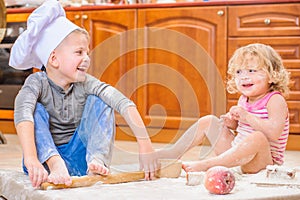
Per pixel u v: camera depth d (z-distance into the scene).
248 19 2.95
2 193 1.47
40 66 1.64
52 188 1.32
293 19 2.87
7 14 3.48
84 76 1.55
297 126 2.84
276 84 1.78
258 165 1.63
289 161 2.25
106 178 1.42
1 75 3.52
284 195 1.26
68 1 3.59
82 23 3.28
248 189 1.33
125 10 3.18
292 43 2.87
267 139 1.66
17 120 1.44
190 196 1.23
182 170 1.70
